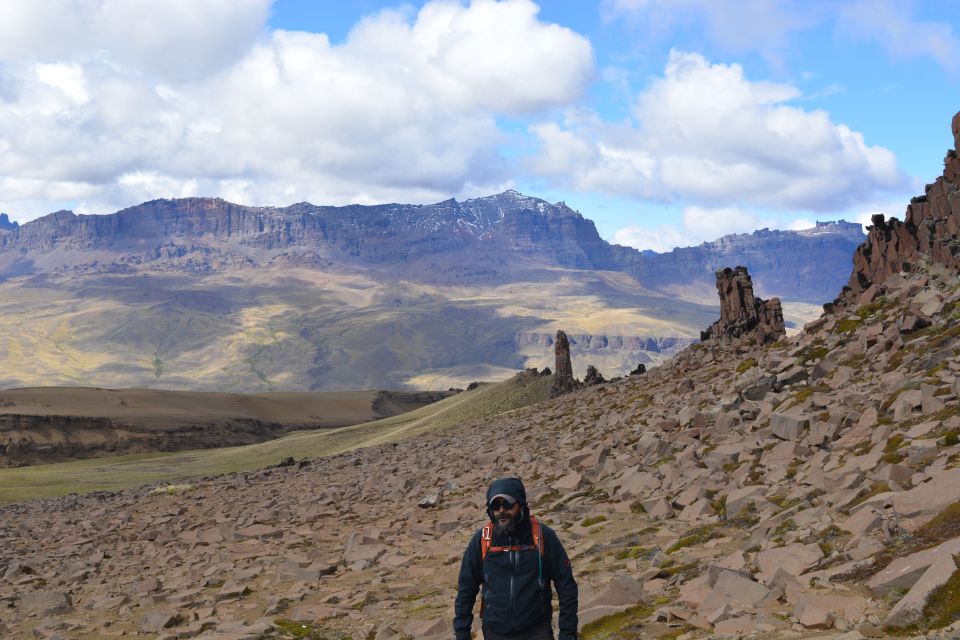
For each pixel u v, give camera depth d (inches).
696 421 986.7
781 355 1179.3
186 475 4596.5
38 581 891.4
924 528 384.8
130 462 6127.0
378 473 1670.8
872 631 302.8
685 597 412.8
